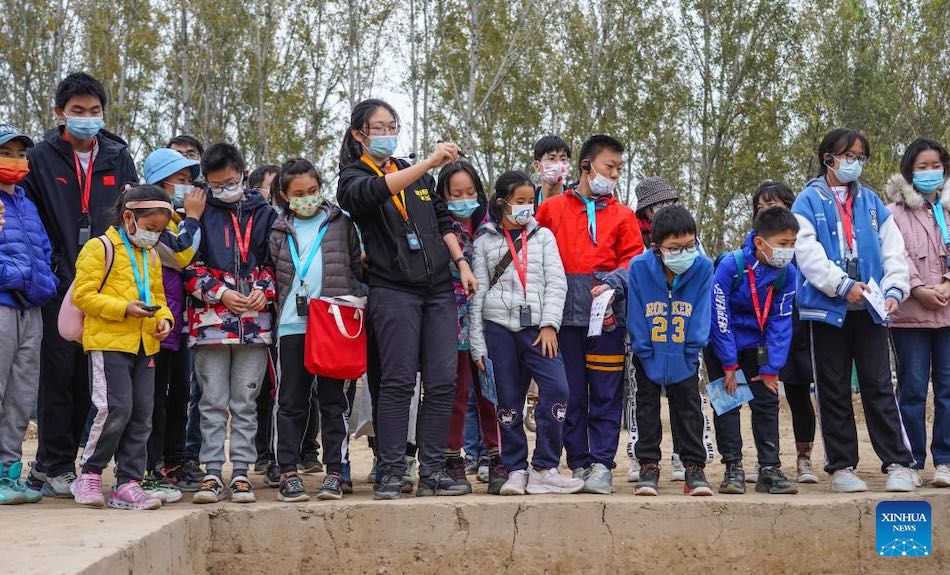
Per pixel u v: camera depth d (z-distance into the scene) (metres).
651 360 5.63
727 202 28.56
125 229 5.11
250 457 5.39
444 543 5.05
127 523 4.27
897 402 6.07
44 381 5.41
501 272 5.75
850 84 26.09
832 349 5.88
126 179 5.79
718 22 28.00
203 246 5.52
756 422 5.92
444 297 5.55
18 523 4.28
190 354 6.54
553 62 27.67
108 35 25.61
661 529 5.21
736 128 28.38
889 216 6.11
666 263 5.49
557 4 26.08
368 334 5.69
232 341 5.33
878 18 24.12
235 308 5.34
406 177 5.18
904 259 6.01
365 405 6.11
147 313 4.98
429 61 26.28
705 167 28.58
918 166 6.29
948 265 6.14
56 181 5.54
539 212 6.23
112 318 4.96
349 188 5.34
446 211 5.75
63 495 5.38
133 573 3.76
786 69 28.06
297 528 4.97
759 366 5.86
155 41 25.95
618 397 5.84
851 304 5.85
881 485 6.32
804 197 6.06
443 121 27.42
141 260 5.16
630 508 5.20
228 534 4.93
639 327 5.70
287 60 26.58
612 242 6.03
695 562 5.22
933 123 23.47
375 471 6.61
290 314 5.41
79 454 8.64
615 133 28.09
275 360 5.63
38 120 27.83
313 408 7.13
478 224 6.13
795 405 6.60
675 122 29.30
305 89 26.48
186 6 26.58
